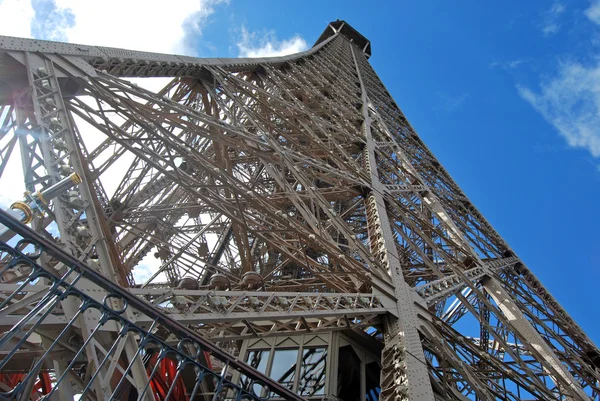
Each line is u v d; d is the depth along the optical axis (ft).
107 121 49.16
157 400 44.65
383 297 55.52
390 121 203.72
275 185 100.58
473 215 153.28
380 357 55.01
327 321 49.90
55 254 23.38
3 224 22.16
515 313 84.12
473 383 50.67
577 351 104.01
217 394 24.81
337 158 93.09
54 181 33.24
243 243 78.02
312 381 52.11
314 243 56.34
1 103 42.96
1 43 44.09
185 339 25.81
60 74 48.16
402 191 103.71
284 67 162.71
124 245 79.77
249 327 41.01
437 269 76.64
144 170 76.33
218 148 80.84
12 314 27.40
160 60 73.97
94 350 25.44
